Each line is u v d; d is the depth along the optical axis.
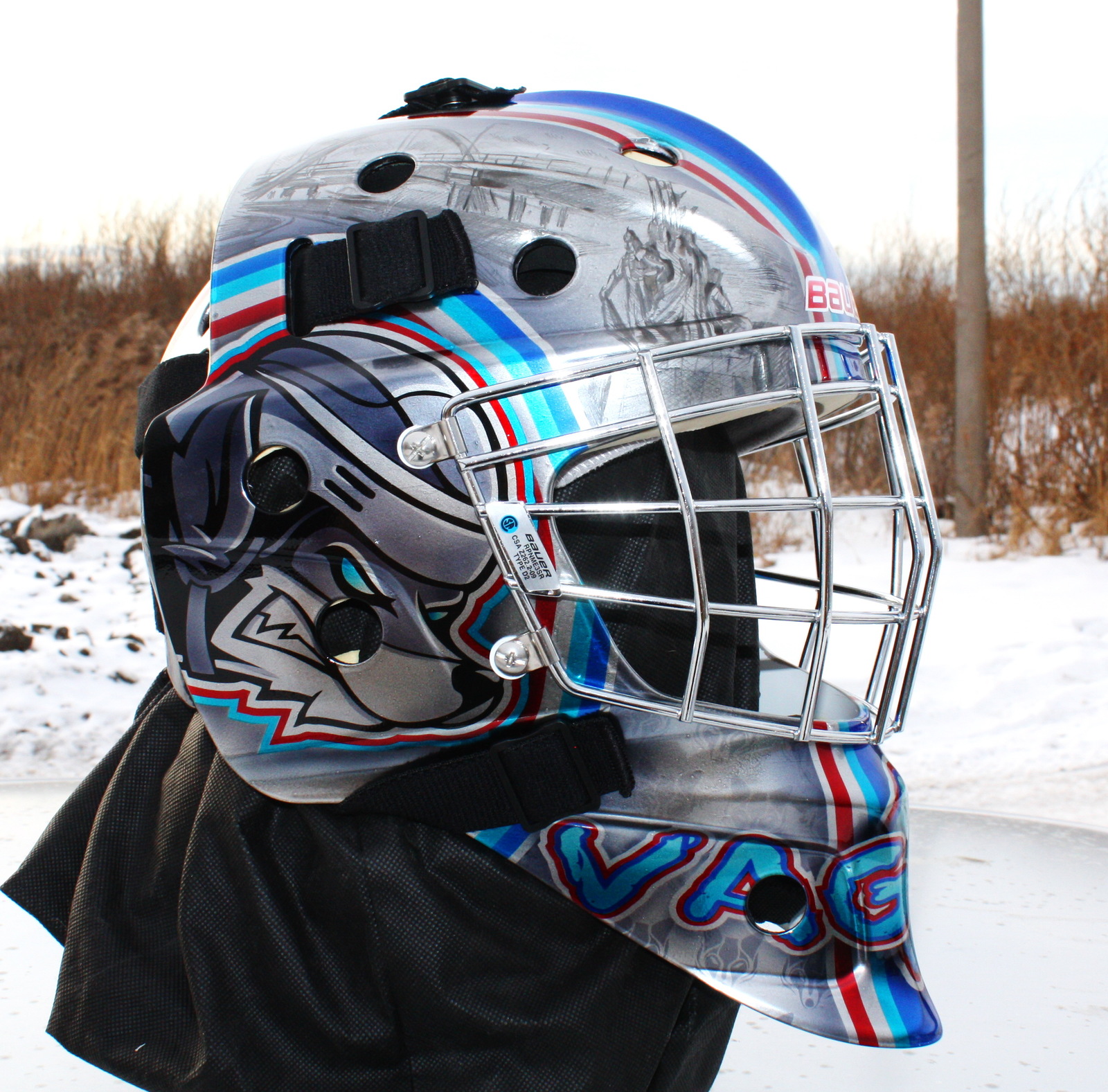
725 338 0.68
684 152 0.77
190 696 0.74
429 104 0.84
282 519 0.70
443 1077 0.69
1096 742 2.38
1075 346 5.00
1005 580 3.86
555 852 0.69
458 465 0.67
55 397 5.00
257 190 0.77
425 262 0.70
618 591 0.69
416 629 0.69
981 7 4.70
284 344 0.71
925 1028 0.66
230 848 0.73
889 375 0.80
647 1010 0.70
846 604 3.33
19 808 1.47
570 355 0.69
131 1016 0.75
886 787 0.72
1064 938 1.15
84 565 3.76
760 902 0.71
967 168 4.78
